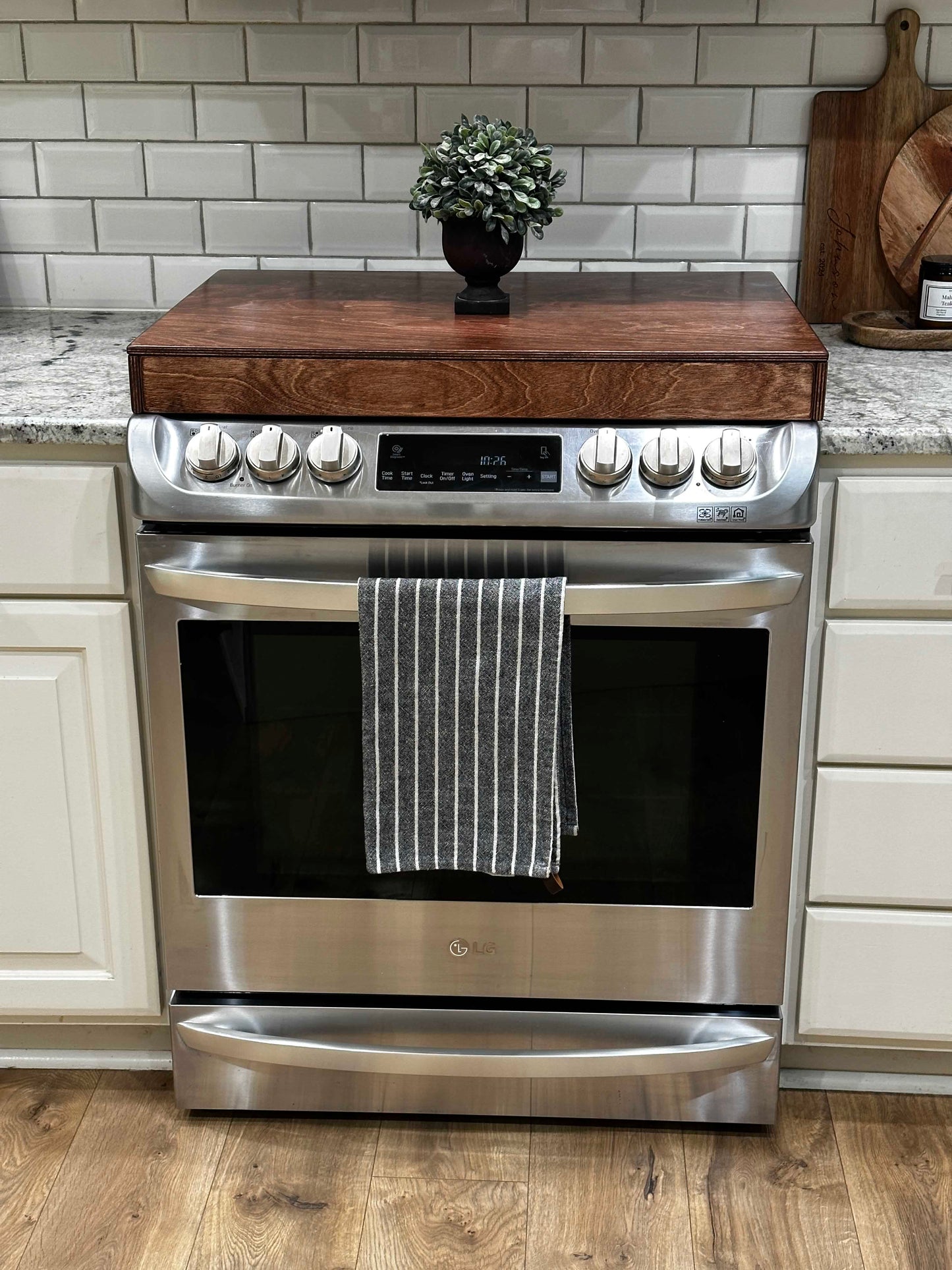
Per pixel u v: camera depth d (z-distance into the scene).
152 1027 1.88
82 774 1.69
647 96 2.00
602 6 1.95
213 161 2.06
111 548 1.58
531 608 1.45
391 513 1.46
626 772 1.58
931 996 1.73
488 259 1.63
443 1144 1.74
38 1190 1.67
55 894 1.75
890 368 1.80
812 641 1.59
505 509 1.46
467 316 1.65
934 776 1.63
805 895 1.71
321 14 1.97
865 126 1.99
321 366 1.47
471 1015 1.70
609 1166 1.71
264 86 2.01
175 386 1.49
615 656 1.53
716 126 2.02
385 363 1.47
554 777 1.52
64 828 1.71
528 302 1.75
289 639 1.54
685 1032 1.70
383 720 1.51
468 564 1.51
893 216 2.03
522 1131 1.77
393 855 1.57
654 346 1.48
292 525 1.50
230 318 1.62
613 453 1.44
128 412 1.54
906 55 1.95
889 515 1.52
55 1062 1.89
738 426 1.49
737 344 1.48
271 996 1.74
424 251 2.10
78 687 1.65
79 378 1.71
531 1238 1.59
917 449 1.49
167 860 1.65
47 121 2.05
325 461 1.45
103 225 2.11
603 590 1.47
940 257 1.96
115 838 1.72
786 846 1.61
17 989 1.79
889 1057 1.84
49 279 2.14
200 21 1.98
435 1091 1.75
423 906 1.65
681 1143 1.75
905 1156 1.73
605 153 2.04
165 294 2.14
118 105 2.04
